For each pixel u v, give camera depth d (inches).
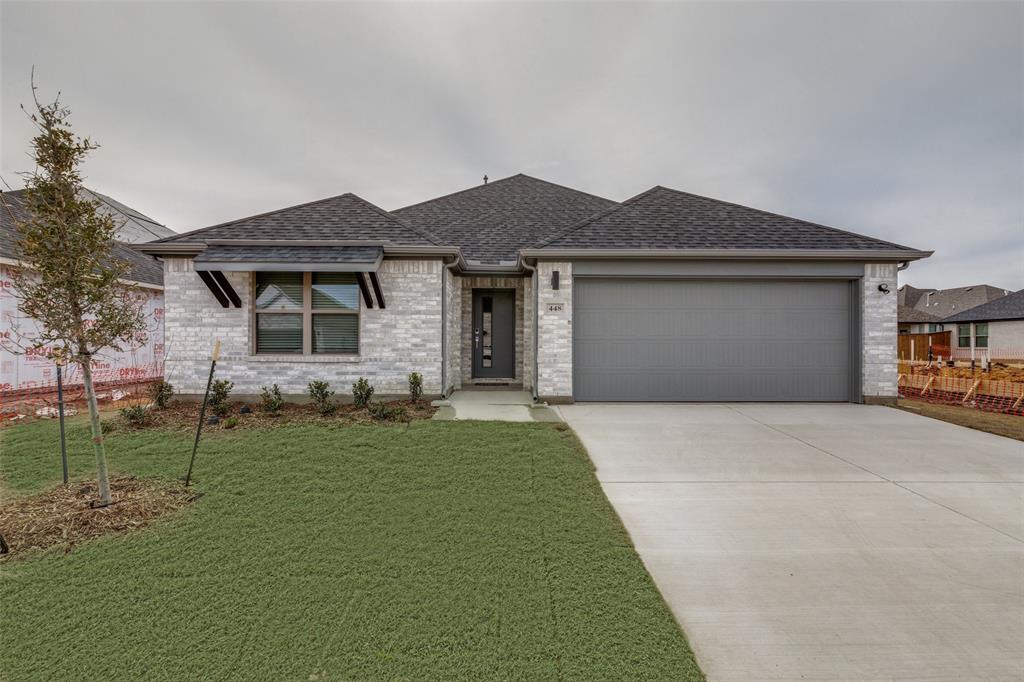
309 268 289.7
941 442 232.4
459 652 83.4
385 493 159.8
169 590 102.5
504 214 505.4
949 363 741.9
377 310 325.1
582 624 91.8
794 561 119.0
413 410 289.1
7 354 330.0
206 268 285.3
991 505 155.0
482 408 306.7
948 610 98.5
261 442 216.5
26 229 138.8
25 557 116.4
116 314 154.3
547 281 334.0
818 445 226.1
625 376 342.3
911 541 129.8
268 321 325.7
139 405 262.5
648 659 82.4
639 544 127.6
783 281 343.3
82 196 159.9
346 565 113.0
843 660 83.4
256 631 88.8
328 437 225.3
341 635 87.6
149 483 166.9
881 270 334.3
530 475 178.5
